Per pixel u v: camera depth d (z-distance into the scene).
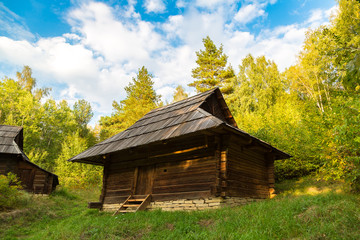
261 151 10.91
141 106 28.59
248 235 4.66
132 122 27.69
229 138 8.32
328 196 6.27
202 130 7.26
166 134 8.47
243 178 9.40
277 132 14.23
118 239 6.04
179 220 6.75
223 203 7.91
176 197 8.91
